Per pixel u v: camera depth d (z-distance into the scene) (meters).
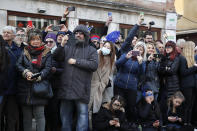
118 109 4.70
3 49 3.93
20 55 4.25
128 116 5.04
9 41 4.29
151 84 5.23
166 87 5.48
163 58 5.53
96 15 8.93
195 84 5.68
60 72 4.30
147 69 5.30
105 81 4.83
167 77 5.47
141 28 9.98
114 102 4.66
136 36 6.28
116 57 5.40
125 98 5.00
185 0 13.49
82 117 4.25
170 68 5.36
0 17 7.26
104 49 4.79
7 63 4.01
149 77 5.26
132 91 4.93
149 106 4.96
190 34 13.71
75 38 4.38
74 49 4.33
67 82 4.17
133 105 4.94
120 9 9.38
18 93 4.08
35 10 7.82
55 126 4.70
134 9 9.69
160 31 10.52
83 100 4.19
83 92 4.18
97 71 4.82
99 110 4.73
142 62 5.05
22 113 4.38
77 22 8.53
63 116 4.35
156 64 5.46
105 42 4.89
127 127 4.73
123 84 4.97
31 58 4.15
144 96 5.08
